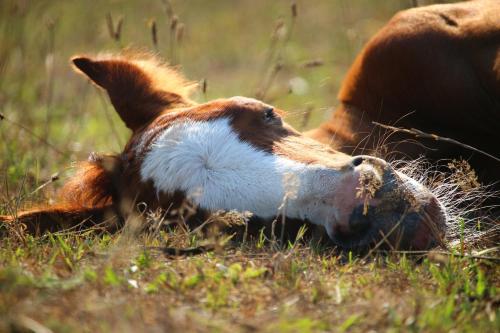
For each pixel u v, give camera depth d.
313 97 15.52
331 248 7.02
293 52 19.30
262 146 7.32
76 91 15.96
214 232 6.68
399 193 6.59
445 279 6.48
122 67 9.04
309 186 6.81
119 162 8.08
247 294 6.20
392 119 9.27
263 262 6.80
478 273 6.59
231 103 7.75
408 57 8.94
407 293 6.32
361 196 6.52
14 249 7.38
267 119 7.65
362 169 6.61
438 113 8.97
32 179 10.42
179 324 5.55
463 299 6.30
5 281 6.09
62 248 7.11
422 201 6.77
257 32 21.78
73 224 7.93
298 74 17.72
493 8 9.07
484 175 9.03
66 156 11.26
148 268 6.67
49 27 14.49
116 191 8.03
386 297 6.16
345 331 5.69
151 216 7.16
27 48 17.39
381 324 5.75
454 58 8.82
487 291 6.39
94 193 8.15
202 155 7.33
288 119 10.36
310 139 7.59
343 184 6.64
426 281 6.54
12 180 10.45
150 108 8.66
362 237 6.63
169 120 7.89
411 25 9.06
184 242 7.11
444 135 9.05
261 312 5.95
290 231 6.97
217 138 7.42
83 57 9.14
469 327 5.76
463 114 8.86
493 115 8.80
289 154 7.17
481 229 7.98
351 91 9.67
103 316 5.61
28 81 16.19
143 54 9.71
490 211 8.57
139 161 7.75
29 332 5.59
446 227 7.04
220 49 20.52
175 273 6.57
